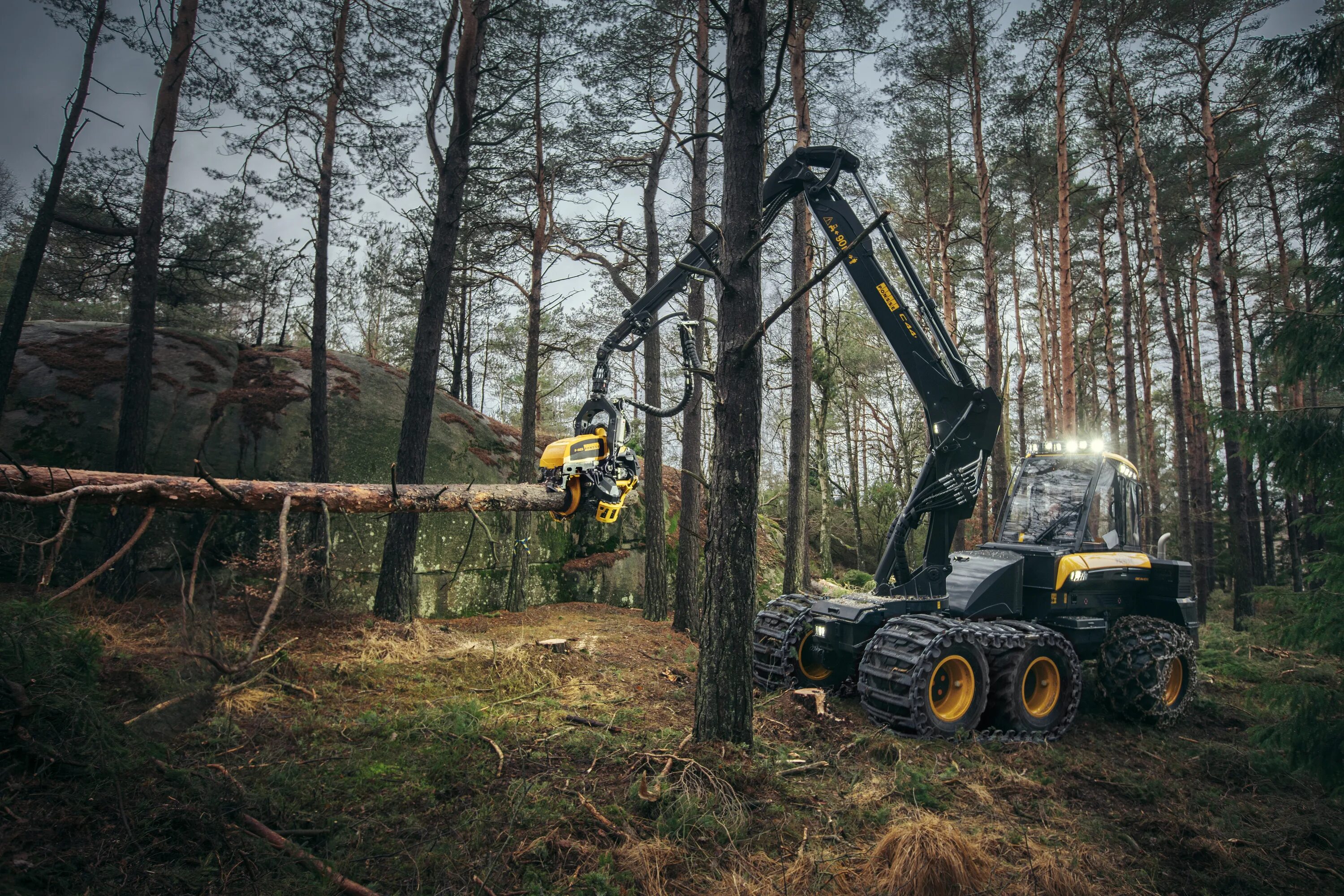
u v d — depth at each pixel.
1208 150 16.28
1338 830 4.98
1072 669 7.13
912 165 20.59
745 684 5.21
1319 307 5.37
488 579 12.27
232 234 12.34
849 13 11.95
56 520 9.02
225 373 12.03
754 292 5.37
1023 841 4.41
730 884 3.65
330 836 3.71
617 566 14.70
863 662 6.82
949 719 6.55
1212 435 5.82
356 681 6.61
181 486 3.20
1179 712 7.84
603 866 3.62
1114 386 23.70
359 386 13.02
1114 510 8.70
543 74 13.06
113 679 5.06
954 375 7.47
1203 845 4.64
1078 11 16.03
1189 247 21.55
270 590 9.06
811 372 19.64
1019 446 29.56
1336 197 5.10
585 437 4.17
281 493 3.39
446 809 4.09
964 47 16.78
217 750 4.57
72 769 3.64
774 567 18.52
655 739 5.46
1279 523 22.52
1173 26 16.33
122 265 11.59
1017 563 7.87
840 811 4.62
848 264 7.64
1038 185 20.72
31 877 2.86
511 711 6.17
